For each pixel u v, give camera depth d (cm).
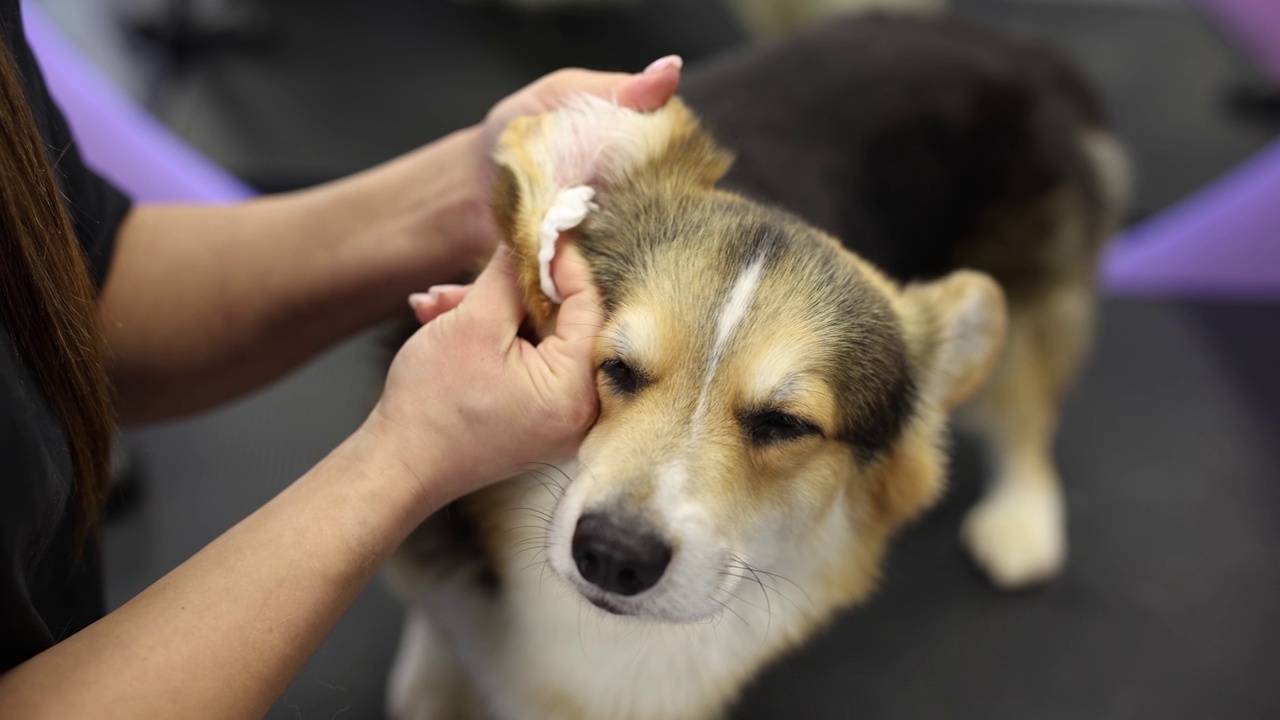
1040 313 227
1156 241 307
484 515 136
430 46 370
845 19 225
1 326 86
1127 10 424
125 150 249
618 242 124
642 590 110
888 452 138
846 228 182
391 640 190
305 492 100
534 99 141
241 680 88
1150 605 219
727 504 116
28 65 109
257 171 309
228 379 153
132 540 199
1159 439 259
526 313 116
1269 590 224
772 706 189
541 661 150
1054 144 221
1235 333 290
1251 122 371
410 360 105
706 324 117
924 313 145
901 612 211
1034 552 217
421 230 148
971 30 230
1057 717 196
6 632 84
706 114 184
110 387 120
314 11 378
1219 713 200
